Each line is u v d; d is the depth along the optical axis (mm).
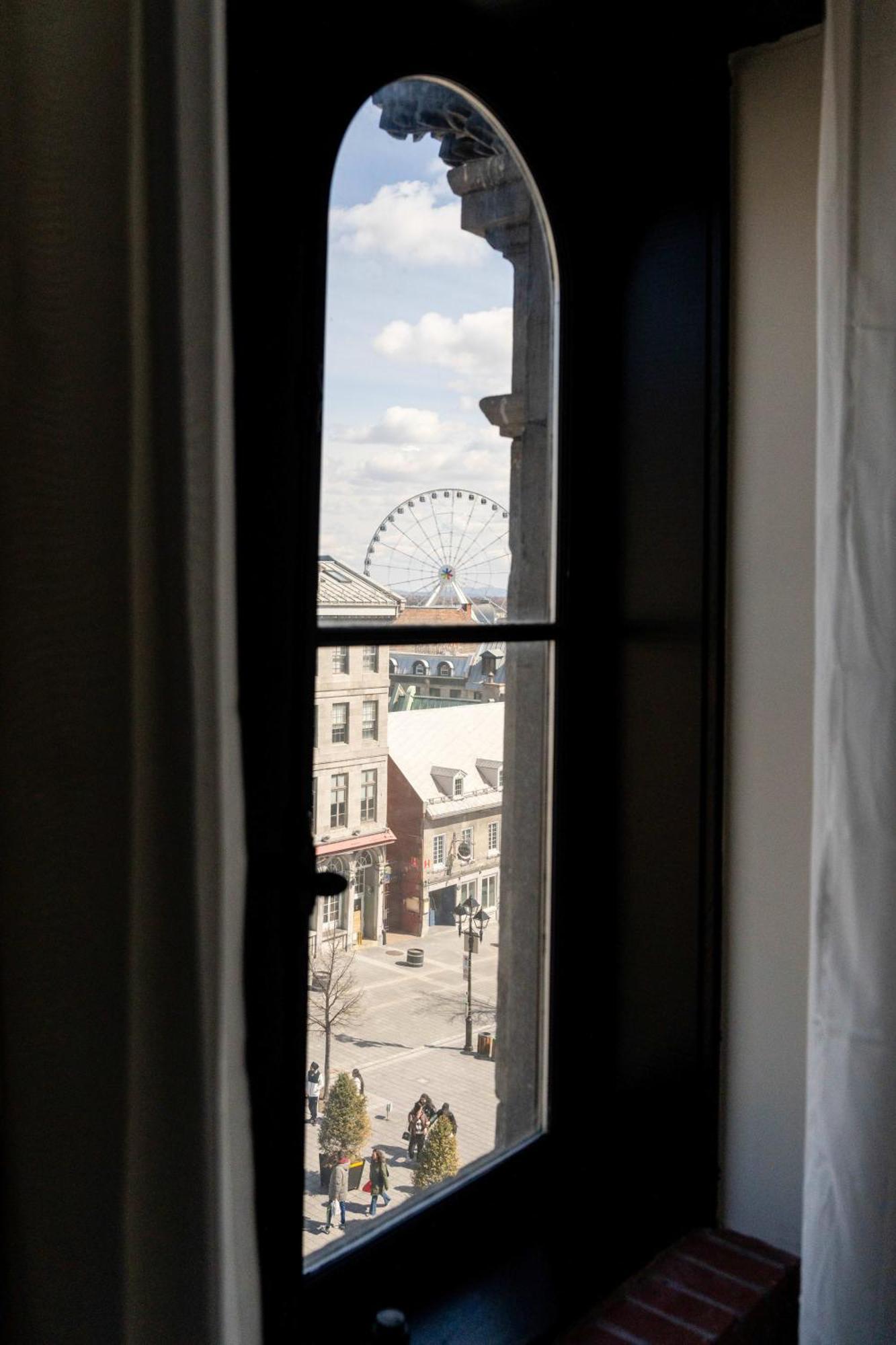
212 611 629
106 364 577
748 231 1458
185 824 618
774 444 1445
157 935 621
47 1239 574
